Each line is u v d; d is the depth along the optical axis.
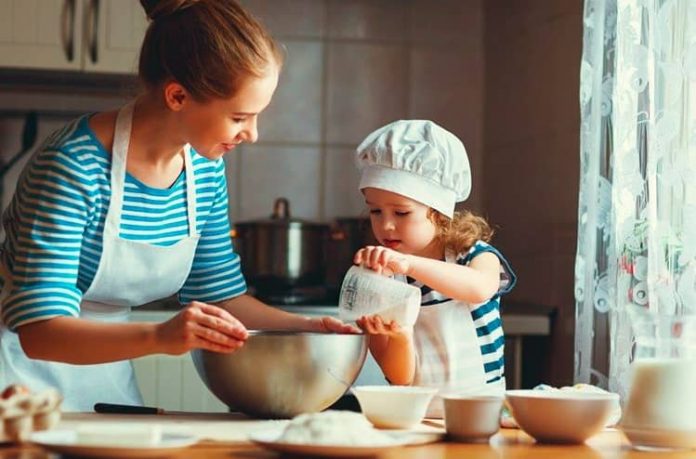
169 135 1.77
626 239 2.28
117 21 3.28
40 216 1.68
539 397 1.43
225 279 2.00
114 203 1.79
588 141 2.48
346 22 3.71
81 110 3.53
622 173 2.29
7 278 1.84
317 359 1.56
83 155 1.74
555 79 3.11
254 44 1.65
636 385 1.41
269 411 1.59
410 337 1.86
